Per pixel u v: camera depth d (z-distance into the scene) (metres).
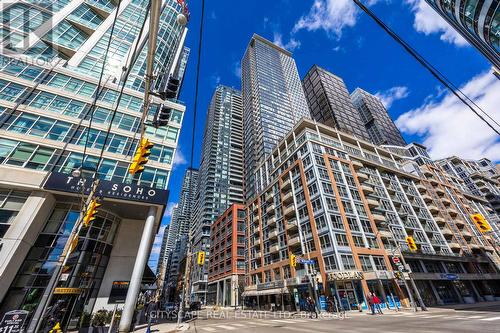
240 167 103.44
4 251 13.33
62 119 19.31
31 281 14.03
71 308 14.61
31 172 15.95
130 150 20.83
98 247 17.75
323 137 45.28
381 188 41.69
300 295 30.19
